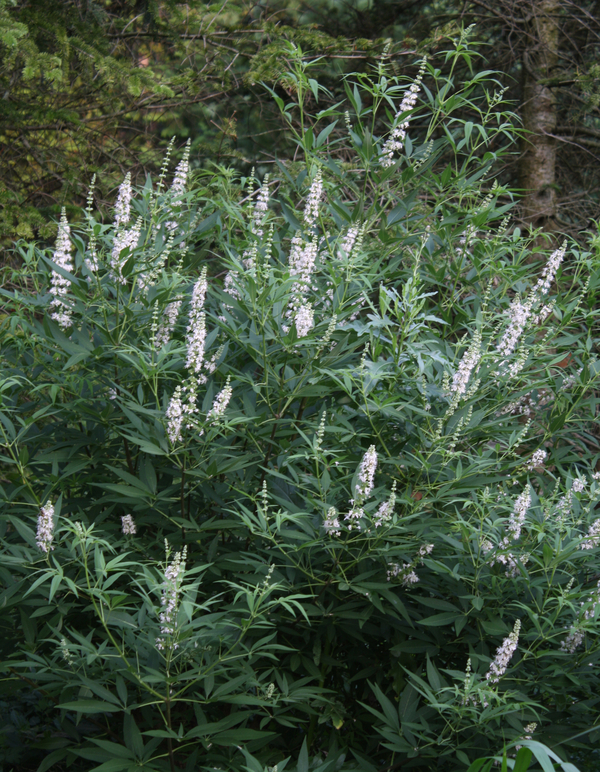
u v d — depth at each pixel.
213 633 2.81
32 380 3.99
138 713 3.62
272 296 3.61
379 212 4.40
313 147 4.62
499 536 3.50
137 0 9.83
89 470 3.94
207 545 3.78
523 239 5.02
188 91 8.95
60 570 2.74
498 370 4.10
